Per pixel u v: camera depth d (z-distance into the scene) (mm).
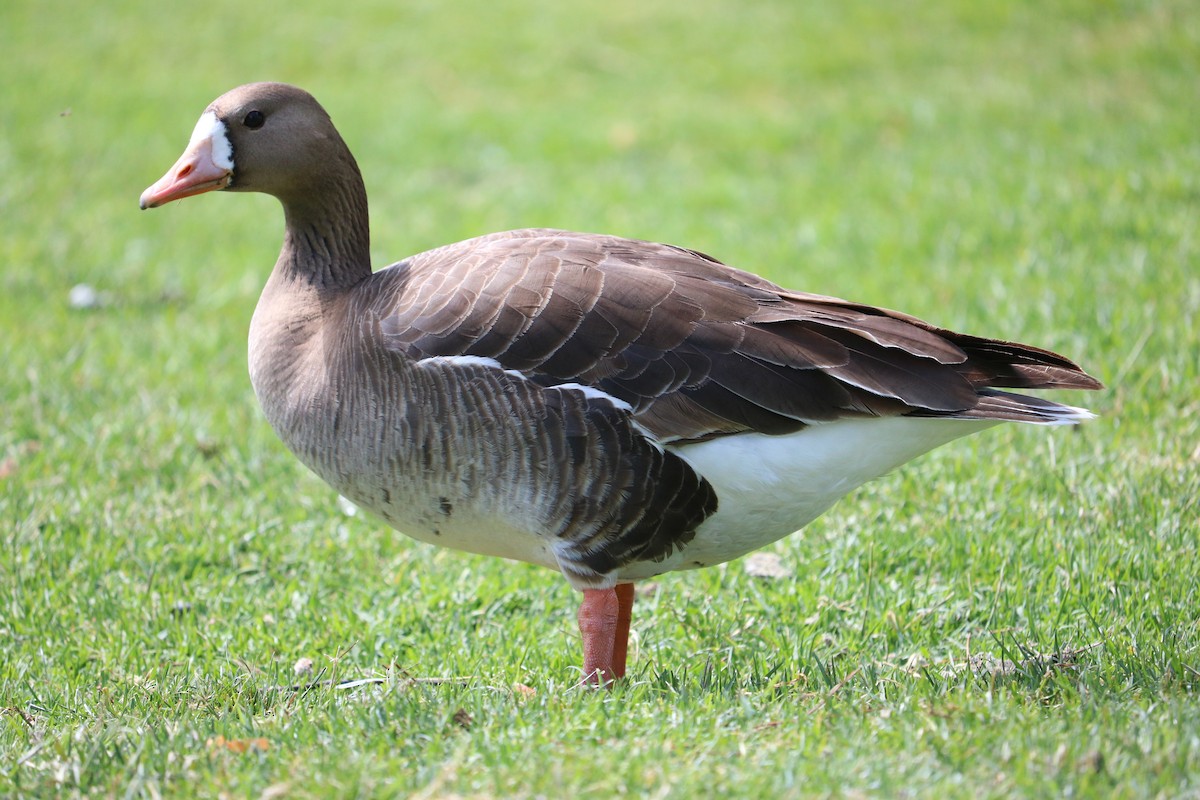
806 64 27797
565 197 21812
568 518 8328
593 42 30516
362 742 7461
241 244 20688
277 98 9734
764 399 8258
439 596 10578
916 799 6469
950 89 25203
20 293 18094
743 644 9586
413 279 8898
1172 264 15188
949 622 9703
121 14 33312
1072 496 11164
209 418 13922
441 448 8383
